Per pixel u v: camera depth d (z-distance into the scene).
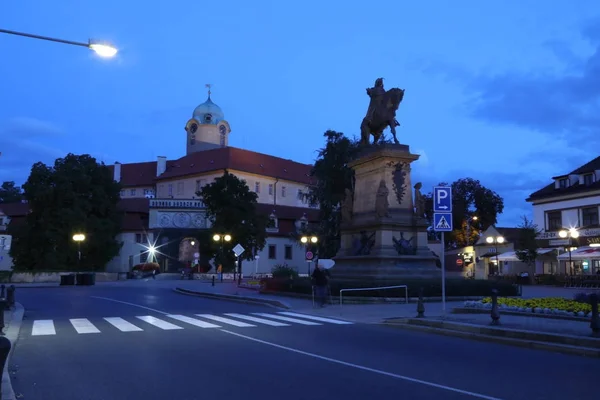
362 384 8.77
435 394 8.14
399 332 16.06
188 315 20.52
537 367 10.41
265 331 15.80
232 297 30.20
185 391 8.27
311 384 8.75
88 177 66.44
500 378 9.35
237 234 61.94
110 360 10.86
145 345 12.88
